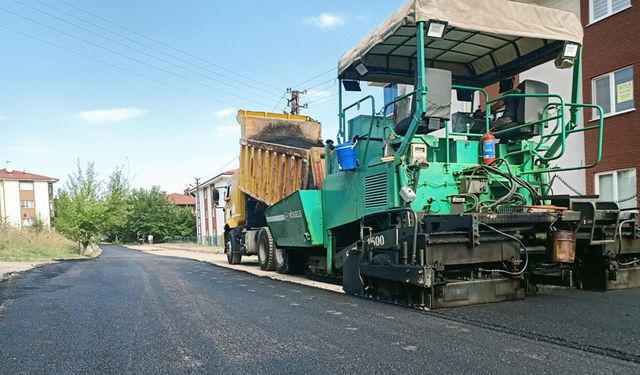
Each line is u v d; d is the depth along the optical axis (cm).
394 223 698
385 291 680
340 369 398
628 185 1489
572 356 408
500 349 432
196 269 1430
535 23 709
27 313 688
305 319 591
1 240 2584
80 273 1325
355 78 896
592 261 729
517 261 637
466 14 654
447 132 695
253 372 401
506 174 691
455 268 625
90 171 3225
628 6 1488
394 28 674
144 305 734
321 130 1574
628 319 530
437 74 659
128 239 8100
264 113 1583
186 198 10056
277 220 1127
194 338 518
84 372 415
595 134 1580
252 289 887
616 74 1532
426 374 378
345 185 852
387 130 736
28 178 7981
